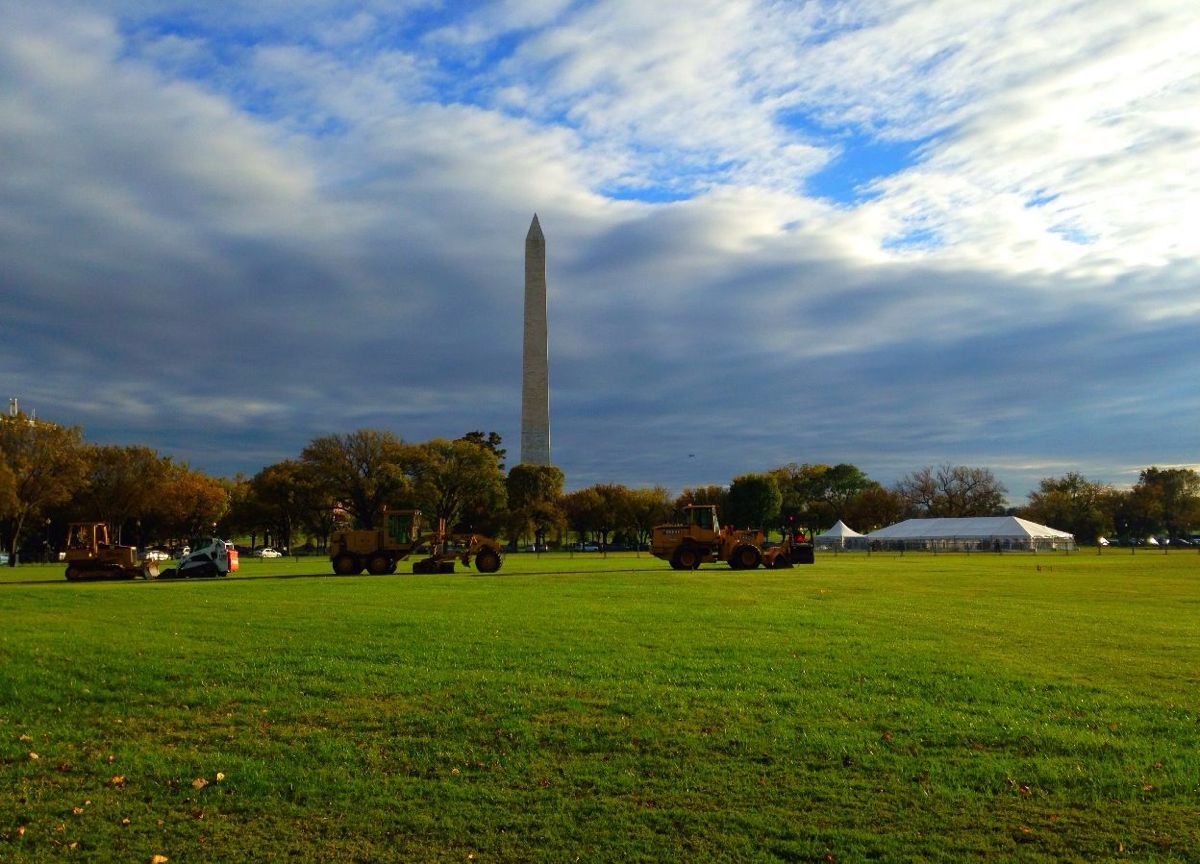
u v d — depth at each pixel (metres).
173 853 8.77
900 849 8.60
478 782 10.48
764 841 8.84
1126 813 9.38
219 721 13.03
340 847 8.88
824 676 15.52
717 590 34.47
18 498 90.62
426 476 113.56
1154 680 15.41
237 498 129.62
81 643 19.08
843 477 150.62
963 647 18.86
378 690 14.47
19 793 10.31
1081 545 145.62
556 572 51.41
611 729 12.24
